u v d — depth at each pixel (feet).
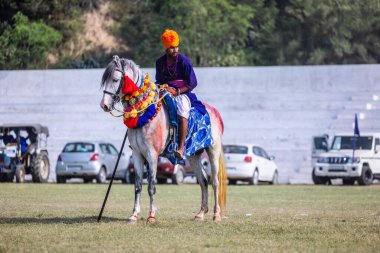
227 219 88.12
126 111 80.02
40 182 194.39
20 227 75.92
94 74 249.34
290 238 69.46
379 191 159.63
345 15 354.13
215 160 88.28
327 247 64.18
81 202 117.39
